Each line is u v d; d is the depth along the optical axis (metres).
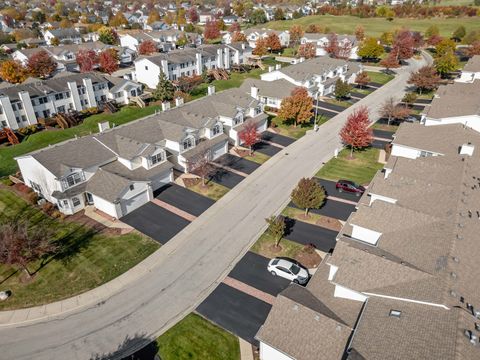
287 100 59.59
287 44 129.62
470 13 159.12
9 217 39.19
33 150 55.28
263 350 23.36
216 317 27.73
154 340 25.95
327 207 41.12
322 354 21.17
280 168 49.56
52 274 32.00
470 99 54.47
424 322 20.12
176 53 91.31
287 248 34.81
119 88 74.81
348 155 53.12
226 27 159.75
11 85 69.81
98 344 25.80
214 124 51.50
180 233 36.94
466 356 17.67
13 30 158.75
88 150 42.97
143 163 43.75
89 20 183.75
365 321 21.14
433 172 35.78
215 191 44.25
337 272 24.77
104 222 38.53
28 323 27.59
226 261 33.25
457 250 24.89
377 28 149.25
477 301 21.45
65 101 68.38
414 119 65.00
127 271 32.25
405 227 28.78
